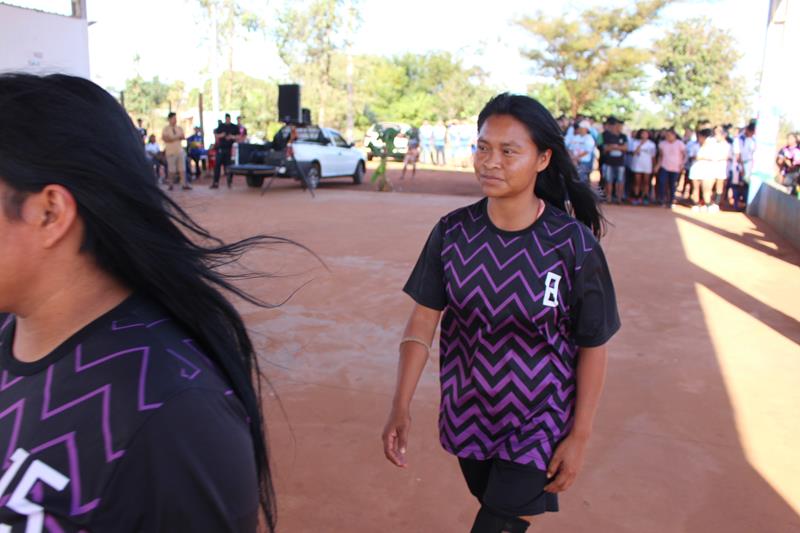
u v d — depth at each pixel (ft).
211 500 2.93
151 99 177.17
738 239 36.96
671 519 10.30
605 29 112.06
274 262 27.20
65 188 3.02
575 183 7.09
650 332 19.60
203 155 70.18
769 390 15.47
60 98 3.06
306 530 9.77
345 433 12.79
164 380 2.94
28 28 26.63
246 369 3.66
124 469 2.81
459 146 93.25
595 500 10.73
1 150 2.93
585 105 122.11
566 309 6.62
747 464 12.04
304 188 59.11
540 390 6.66
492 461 6.98
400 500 10.63
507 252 6.59
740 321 21.02
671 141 50.47
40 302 3.20
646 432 13.14
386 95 164.66
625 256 31.07
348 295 22.56
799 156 41.86
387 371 15.97
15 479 2.86
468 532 9.88
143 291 3.38
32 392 3.04
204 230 3.69
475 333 6.76
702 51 152.25
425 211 45.14
